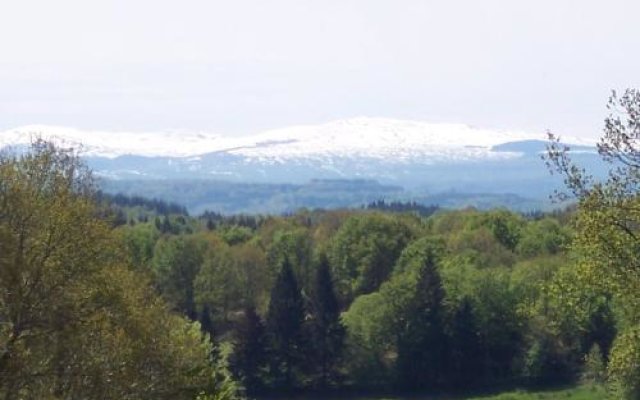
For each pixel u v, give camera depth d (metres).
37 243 31.05
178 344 36.25
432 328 130.00
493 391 125.50
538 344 124.75
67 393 31.19
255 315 128.25
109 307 33.03
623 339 37.38
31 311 30.61
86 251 32.06
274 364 127.44
